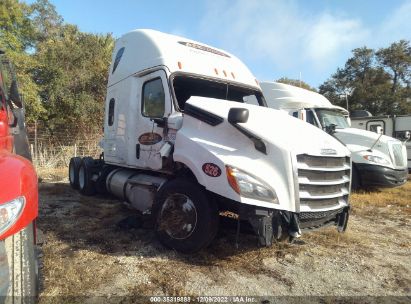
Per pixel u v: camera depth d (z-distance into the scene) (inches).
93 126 867.4
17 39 946.7
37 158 652.7
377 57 1760.6
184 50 244.8
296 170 169.3
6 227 99.0
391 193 403.9
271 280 162.1
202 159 177.0
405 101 1653.5
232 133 180.2
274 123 194.2
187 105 198.5
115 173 292.4
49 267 161.5
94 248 190.9
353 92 1732.3
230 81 252.4
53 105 828.6
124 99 269.9
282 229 172.7
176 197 189.2
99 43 944.9
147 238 208.7
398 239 234.2
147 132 238.5
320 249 204.8
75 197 337.4
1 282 100.3
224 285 154.5
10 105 155.9
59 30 1149.1
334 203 192.7
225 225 190.4
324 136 204.2
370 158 384.2
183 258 180.9
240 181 162.2
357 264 185.5
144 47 253.1
